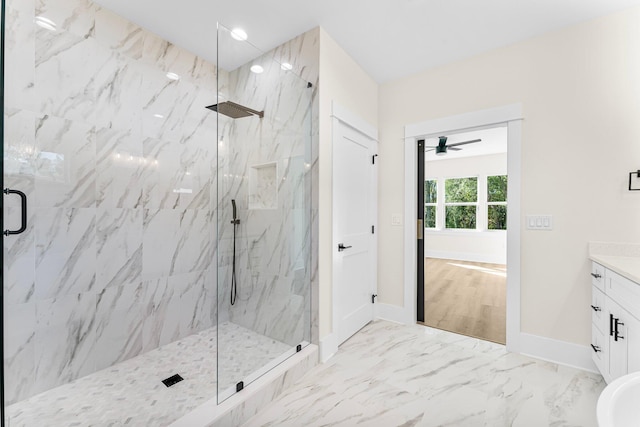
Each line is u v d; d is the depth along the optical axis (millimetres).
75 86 1893
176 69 2490
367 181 2887
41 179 1758
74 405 1642
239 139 2158
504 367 2082
